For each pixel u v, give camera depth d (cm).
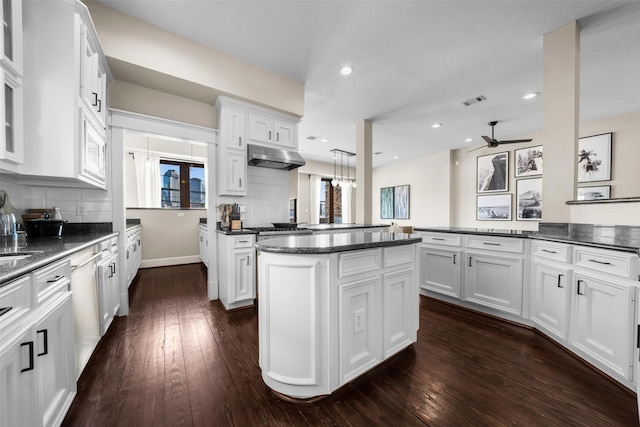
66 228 239
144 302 298
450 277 287
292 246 141
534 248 224
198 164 579
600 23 227
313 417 129
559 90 235
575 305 182
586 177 449
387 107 412
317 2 211
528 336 216
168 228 491
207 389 149
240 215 332
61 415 119
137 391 146
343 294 144
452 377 161
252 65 303
